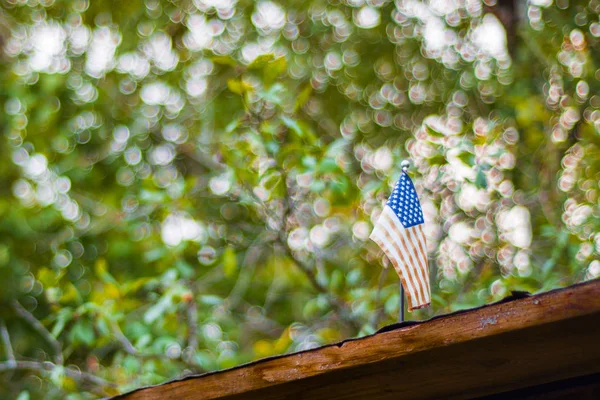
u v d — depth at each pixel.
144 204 7.19
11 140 7.82
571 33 6.86
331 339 5.97
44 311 7.76
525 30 7.09
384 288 5.95
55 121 7.78
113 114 7.98
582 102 6.73
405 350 2.83
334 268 7.07
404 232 3.14
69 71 7.92
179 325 6.02
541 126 6.79
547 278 5.39
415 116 7.80
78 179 7.68
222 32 8.09
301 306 7.55
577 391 3.23
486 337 2.74
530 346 2.87
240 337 7.41
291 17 8.15
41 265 7.79
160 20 8.14
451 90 7.66
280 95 6.43
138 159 7.73
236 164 5.42
